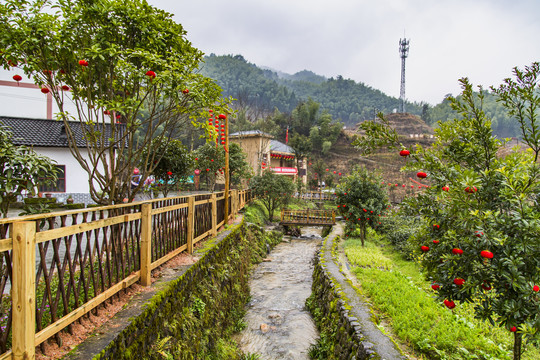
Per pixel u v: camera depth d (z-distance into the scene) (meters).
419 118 84.19
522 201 2.44
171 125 5.12
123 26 4.23
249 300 7.79
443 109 88.94
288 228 18.30
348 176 11.94
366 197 11.02
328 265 8.12
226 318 5.89
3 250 1.92
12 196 3.33
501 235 2.50
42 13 3.96
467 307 4.97
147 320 3.09
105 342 2.45
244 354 5.26
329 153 53.25
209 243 6.42
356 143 3.26
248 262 10.12
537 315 2.29
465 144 3.18
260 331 6.17
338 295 5.75
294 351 5.42
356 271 7.47
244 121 36.38
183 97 4.71
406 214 3.24
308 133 56.19
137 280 3.67
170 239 4.85
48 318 2.60
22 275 1.97
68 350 2.33
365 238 12.78
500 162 3.01
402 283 6.18
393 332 4.33
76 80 4.64
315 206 27.67
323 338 5.43
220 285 5.95
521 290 2.30
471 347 3.81
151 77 3.88
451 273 2.66
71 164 14.60
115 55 3.81
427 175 3.05
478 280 2.55
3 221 1.93
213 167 15.26
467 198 2.73
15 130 14.60
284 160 36.91
